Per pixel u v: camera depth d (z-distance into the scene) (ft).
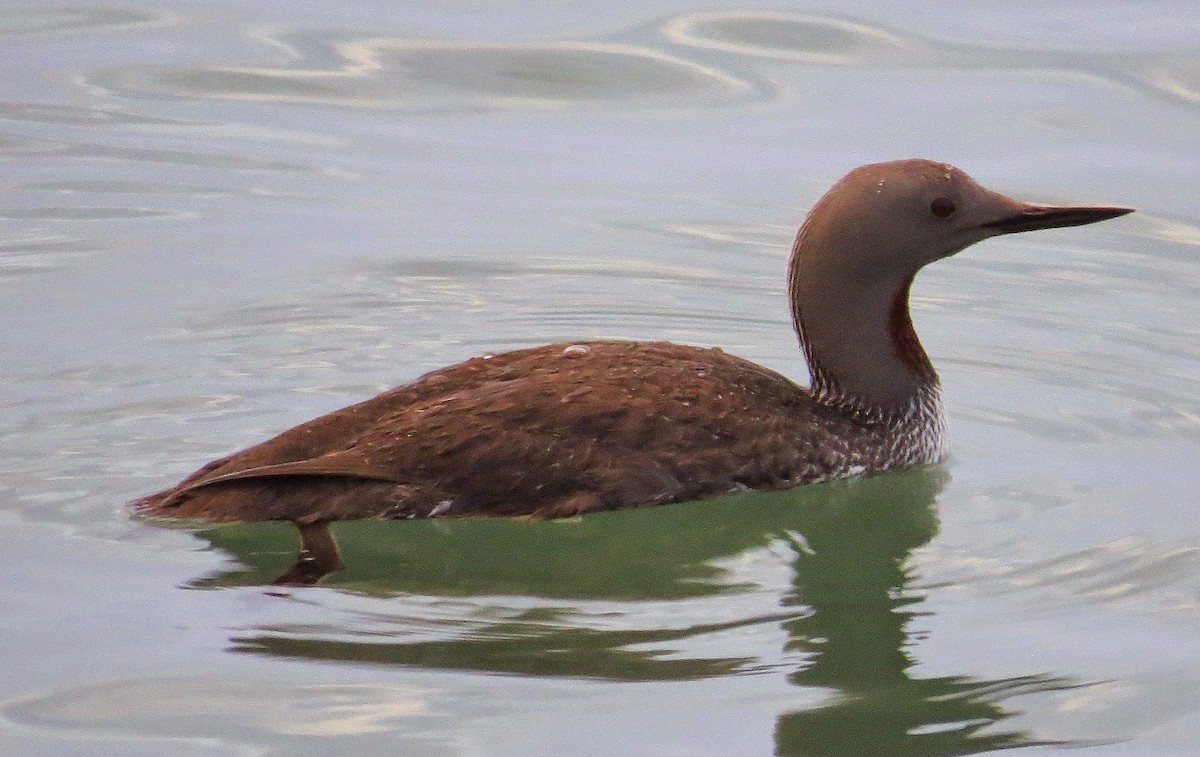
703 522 35.91
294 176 56.65
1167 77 60.70
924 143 57.16
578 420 35.04
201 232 52.31
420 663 29.55
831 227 37.99
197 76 62.95
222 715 27.84
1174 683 29.25
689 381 36.52
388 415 35.09
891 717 28.17
